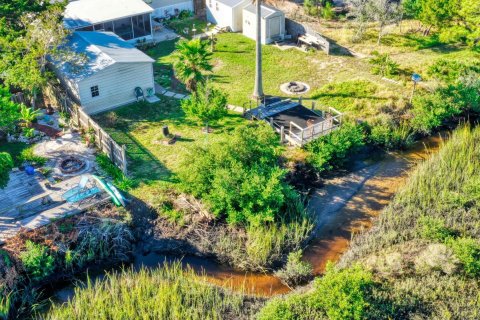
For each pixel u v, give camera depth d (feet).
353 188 91.09
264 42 141.28
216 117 99.40
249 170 84.02
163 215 82.07
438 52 134.72
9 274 69.26
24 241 73.46
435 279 70.54
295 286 72.95
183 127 104.63
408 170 95.96
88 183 85.35
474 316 65.51
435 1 131.75
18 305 69.10
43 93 111.14
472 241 73.15
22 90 112.57
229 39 144.87
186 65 109.91
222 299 69.36
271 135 88.69
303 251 78.43
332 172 95.04
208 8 156.35
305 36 139.85
